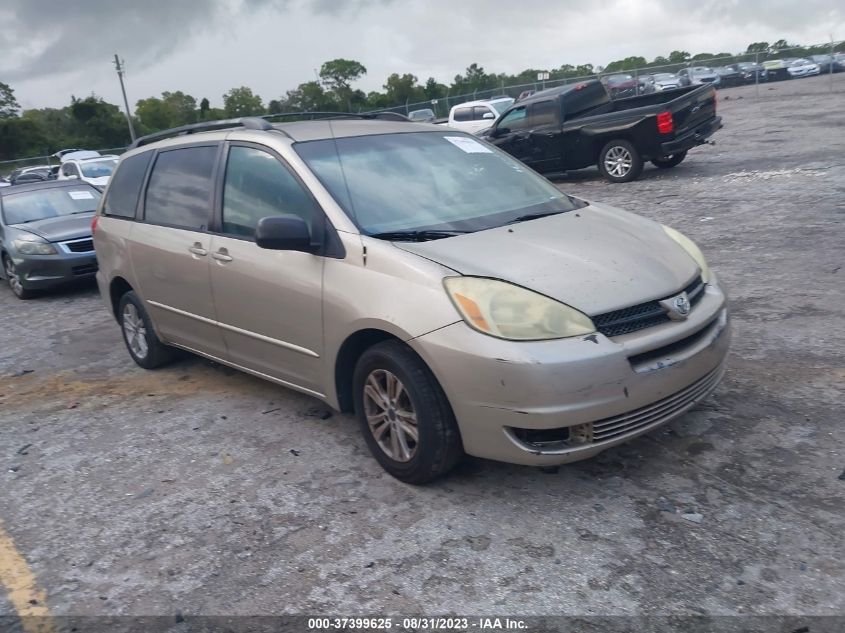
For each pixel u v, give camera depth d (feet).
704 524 12.07
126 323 22.25
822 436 14.33
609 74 133.80
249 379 20.58
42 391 21.71
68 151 157.79
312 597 11.36
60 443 17.80
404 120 19.16
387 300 13.28
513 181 17.30
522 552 11.85
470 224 14.96
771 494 12.69
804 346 18.71
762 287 23.81
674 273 13.79
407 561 11.93
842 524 11.75
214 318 17.69
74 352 25.41
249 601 11.43
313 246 14.67
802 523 11.87
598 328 12.39
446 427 13.05
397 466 13.94
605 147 49.78
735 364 18.06
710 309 13.84
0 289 39.11
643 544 11.74
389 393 13.78
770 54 134.41
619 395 12.22
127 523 13.91
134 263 20.17
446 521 12.85
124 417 18.89
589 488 13.37
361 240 14.07
